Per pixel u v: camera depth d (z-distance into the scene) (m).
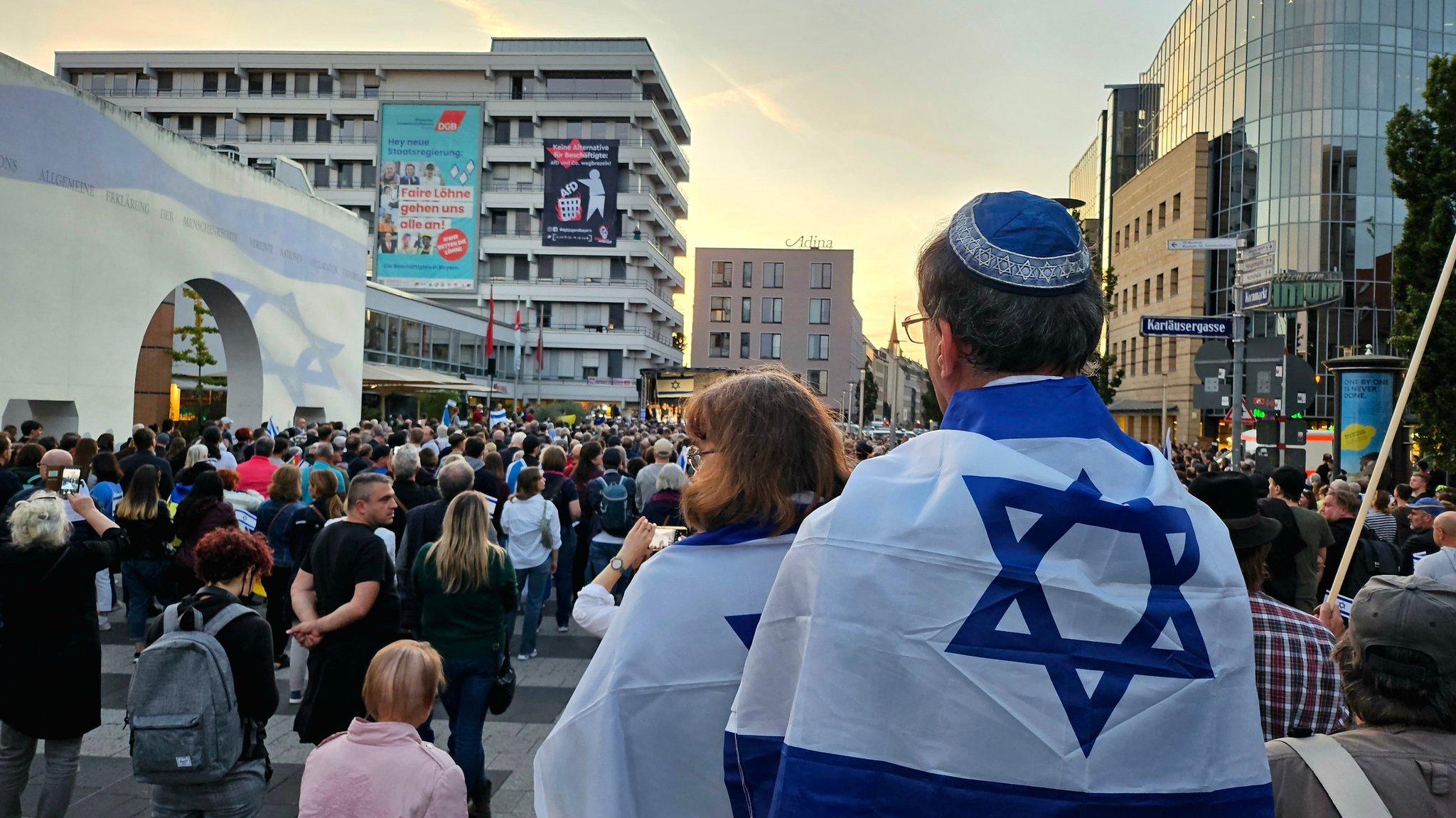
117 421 16.56
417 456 8.25
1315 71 38.47
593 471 10.85
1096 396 1.18
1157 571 1.05
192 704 3.46
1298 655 2.40
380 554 4.79
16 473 8.45
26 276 14.61
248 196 20.97
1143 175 47.62
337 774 2.98
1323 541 6.24
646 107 66.06
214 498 7.54
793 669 1.08
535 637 8.58
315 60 66.12
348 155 65.00
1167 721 1.00
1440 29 38.88
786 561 1.11
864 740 0.97
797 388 1.67
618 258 67.31
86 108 15.72
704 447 1.69
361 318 27.23
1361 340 37.88
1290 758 1.81
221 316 21.06
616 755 1.45
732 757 1.15
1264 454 16.05
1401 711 1.79
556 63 66.81
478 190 62.56
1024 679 0.98
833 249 74.69
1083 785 0.96
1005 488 1.05
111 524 4.48
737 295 75.00
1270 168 39.22
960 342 1.23
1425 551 6.97
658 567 1.54
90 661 4.32
